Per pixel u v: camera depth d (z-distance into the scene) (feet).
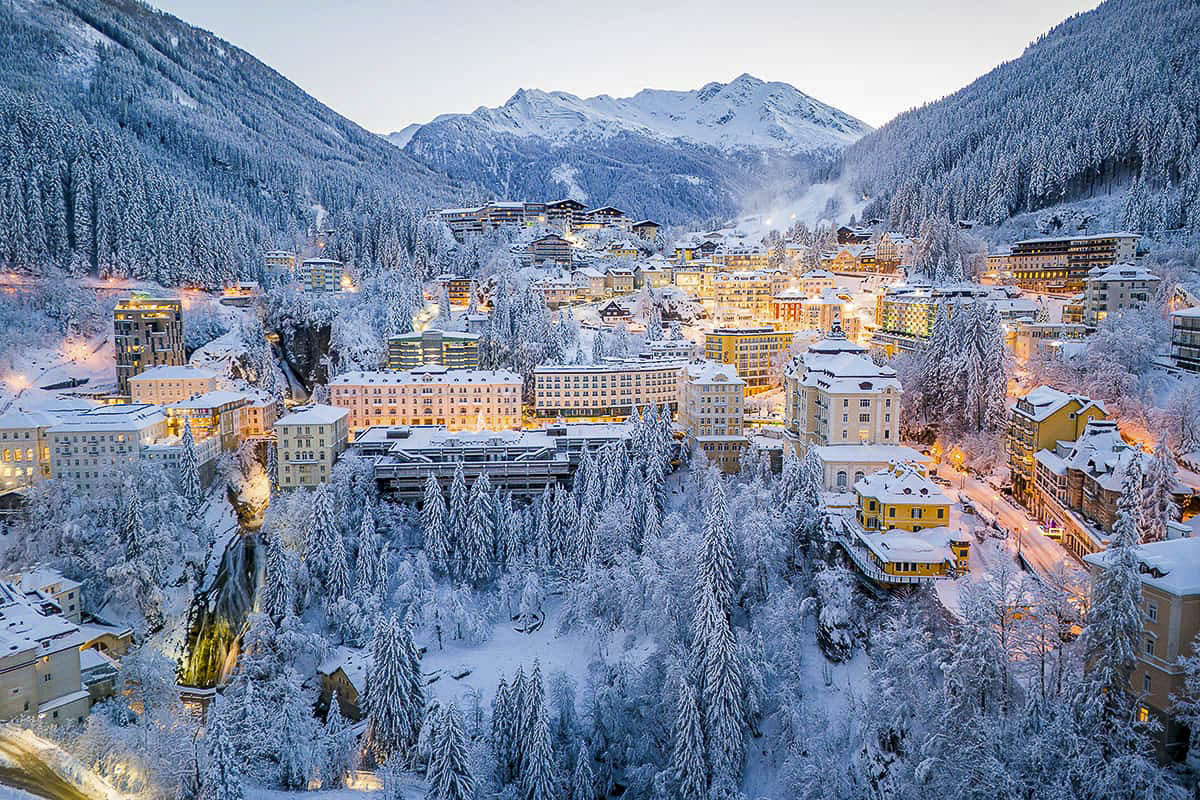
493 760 279.69
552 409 610.24
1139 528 279.69
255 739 293.43
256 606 435.12
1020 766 183.11
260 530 495.00
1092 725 187.21
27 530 437.17
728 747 267.80
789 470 378.32
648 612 344.69
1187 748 184.34
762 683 283.59
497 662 379.35
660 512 448.65
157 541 422.41
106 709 317.01
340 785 286.05
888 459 398.21
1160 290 561.02
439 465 497.05
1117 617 188.34
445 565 433.89
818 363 471.62
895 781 224.74
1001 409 448.65
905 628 273.95
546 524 445.78
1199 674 173.99
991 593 224.33
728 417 542.57
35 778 244.01
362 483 483.92
